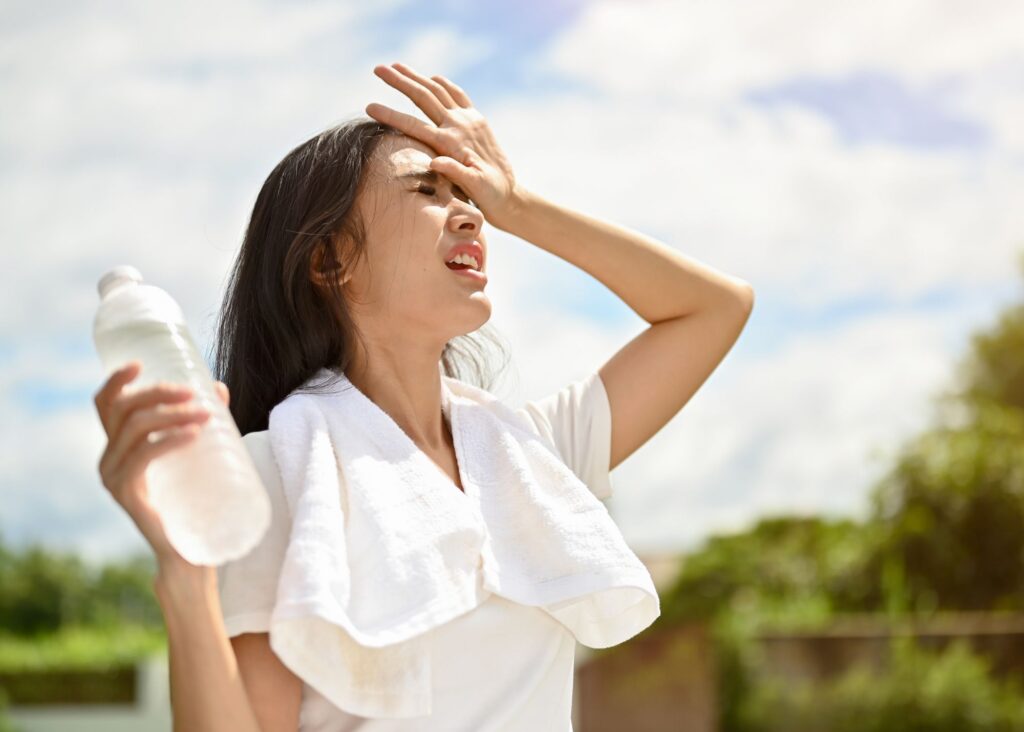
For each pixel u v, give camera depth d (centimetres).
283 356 174
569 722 165
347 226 174
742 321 205
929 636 796
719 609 1039
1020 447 1080
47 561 2280
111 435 126
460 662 152
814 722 814
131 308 135
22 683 1515
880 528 1084
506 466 170
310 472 147
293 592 135
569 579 160
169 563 130
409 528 149
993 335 1627
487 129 192
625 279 200
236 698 131
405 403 173
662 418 200
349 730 149
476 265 178
